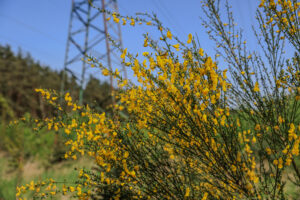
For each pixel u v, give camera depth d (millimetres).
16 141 4445
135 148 1538
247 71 1517
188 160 1525
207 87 1162
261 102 1472
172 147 1601
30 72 31531
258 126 1334
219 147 1310
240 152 1299
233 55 1571
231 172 1324
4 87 22109
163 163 1563
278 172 1339
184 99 1165
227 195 1469
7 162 4223
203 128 1252
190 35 1220
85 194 1614
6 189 2938
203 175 1582
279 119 1383
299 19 1426
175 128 1333
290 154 1187
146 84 1227
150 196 1562
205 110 1246
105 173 1646
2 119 2898
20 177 3352
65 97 1497
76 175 1744
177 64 1255
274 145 1386
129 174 1449
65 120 1504
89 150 1615
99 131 1420
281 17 1462
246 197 1295
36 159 4266
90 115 1451
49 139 4305
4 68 27234
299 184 1519
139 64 1203
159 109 1326
